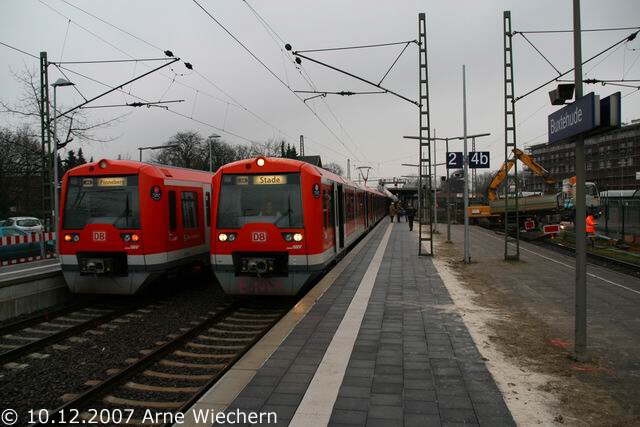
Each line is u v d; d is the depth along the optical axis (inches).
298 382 228.4
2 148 1560.0
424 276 541.3
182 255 502.0
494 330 320.8
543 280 530.0
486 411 198.1
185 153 2957.7
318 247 433.4
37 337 365.4
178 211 497.0
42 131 876.6
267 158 436.8
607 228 1116.5
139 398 241.9
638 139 3191.4
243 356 266.5
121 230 448.5
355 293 441.7
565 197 1508.4
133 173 455.5
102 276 454.0
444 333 312.3
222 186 441.1
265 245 425.7
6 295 416.8
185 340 341.1
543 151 4220.0
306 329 320.8
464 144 689.6
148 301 482.6
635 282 525.7
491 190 1547.7
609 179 3425.2
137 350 324.8
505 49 692.1
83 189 463.5
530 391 218.5
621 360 262.5
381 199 1940.2
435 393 216.1
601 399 210.1
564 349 281.9
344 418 191.9
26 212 1718.8
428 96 753.0
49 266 674.2
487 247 901.8
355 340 295.9
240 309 441.7
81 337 356.5
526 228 916.6
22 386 263.0
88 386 261.0
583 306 261.9
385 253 768.9
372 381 229.9
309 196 427.8
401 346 284.2
